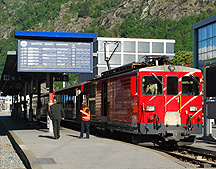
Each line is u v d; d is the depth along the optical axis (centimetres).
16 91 4938
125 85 1556
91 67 2119
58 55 2086
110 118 1759
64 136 1859
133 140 1499
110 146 1355
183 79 1450
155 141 1474
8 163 1184
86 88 2231
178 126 1423
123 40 9425
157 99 1419
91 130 2222
